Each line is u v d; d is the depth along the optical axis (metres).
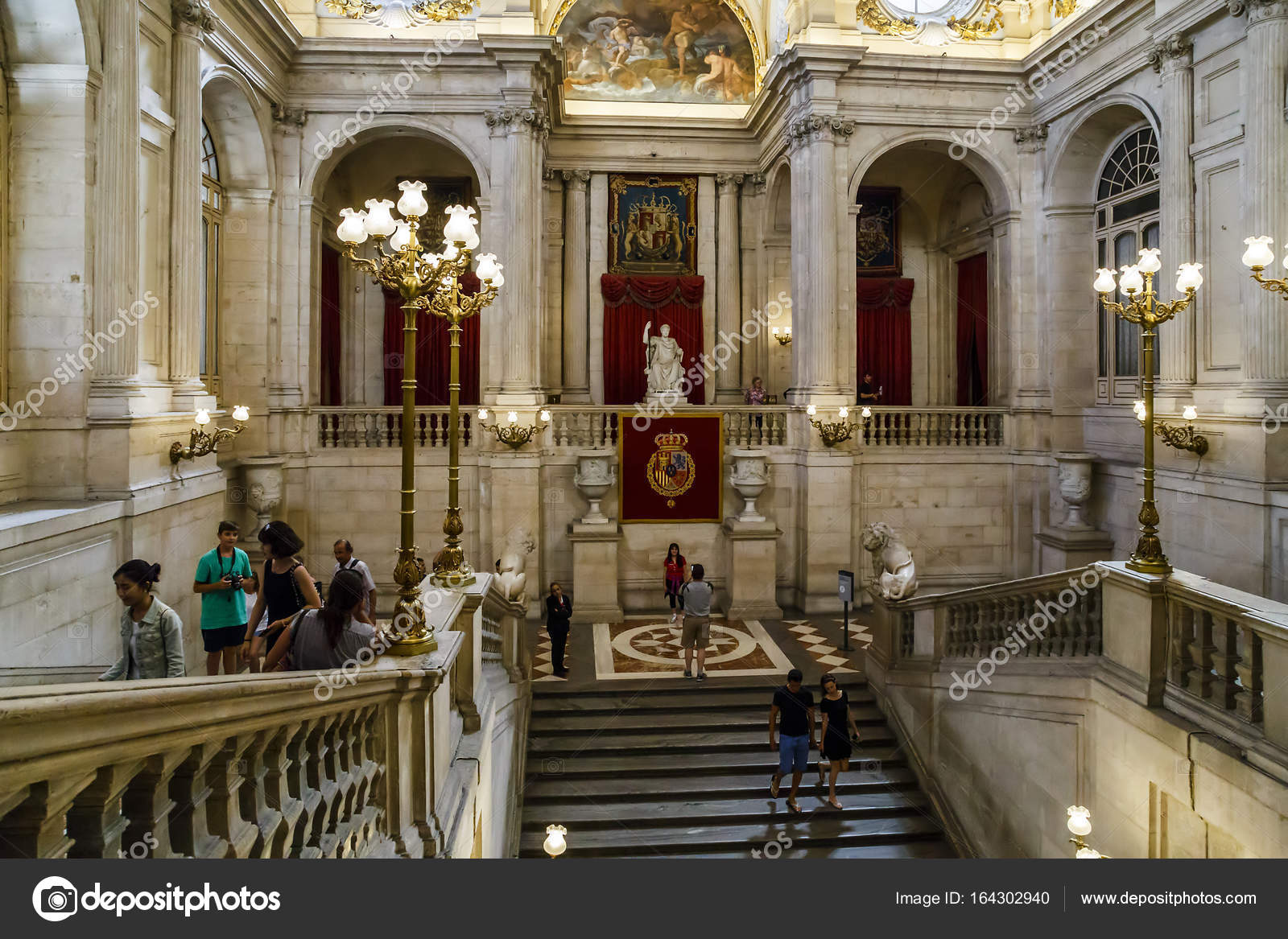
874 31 16.41
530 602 15.34
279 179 15.16
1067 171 16.05
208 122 13.96
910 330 19.98
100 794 2.17
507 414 15.16
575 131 19.12
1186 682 6.66
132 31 9.50
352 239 5.07
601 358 19.50
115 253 9.30
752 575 15.58
